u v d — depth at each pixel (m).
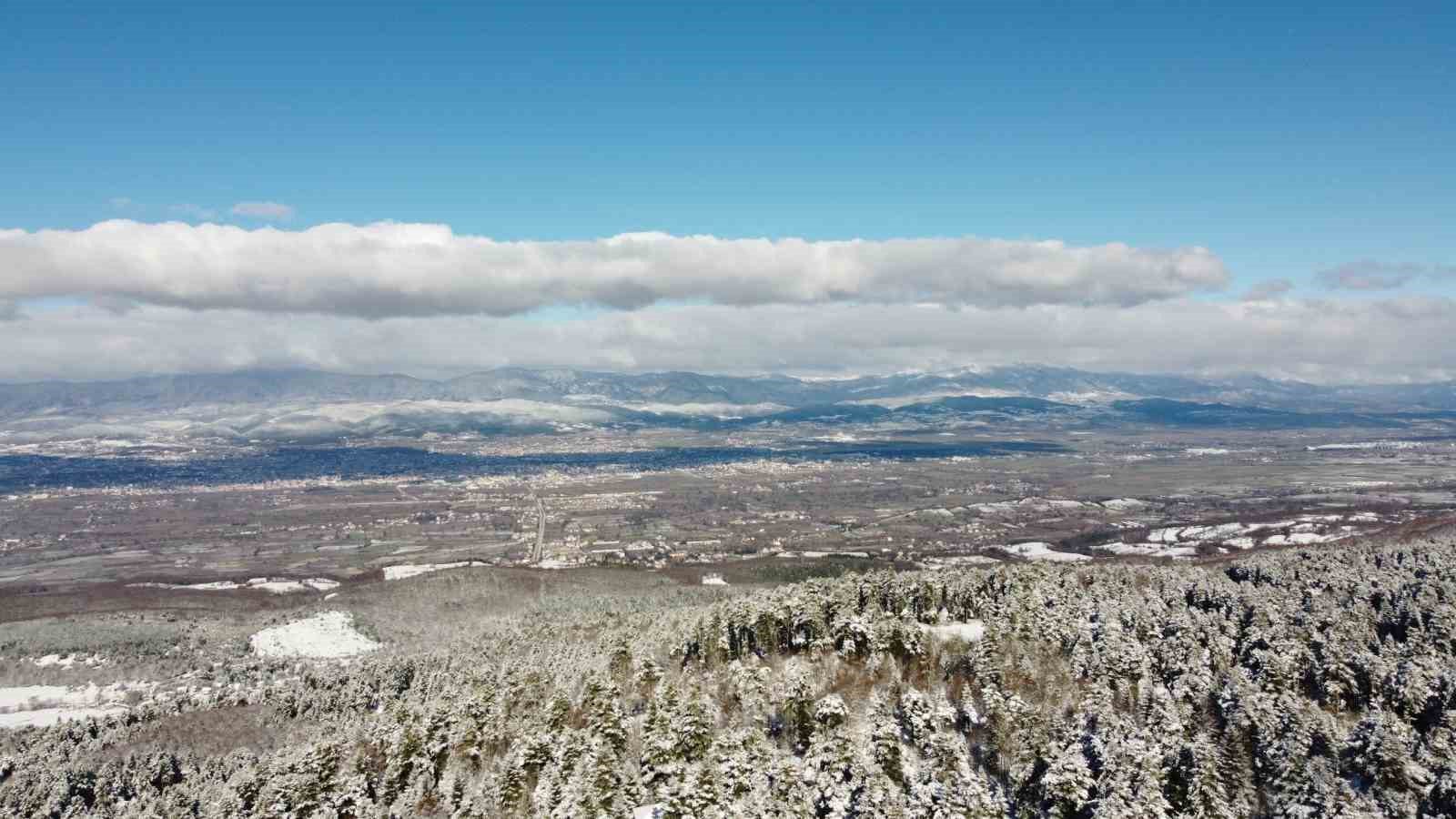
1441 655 111.12
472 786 117.75
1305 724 94.06
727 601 168.25
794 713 111.75
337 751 133.00
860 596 152.00
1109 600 142.12
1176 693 108.50
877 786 89.94
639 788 102.12
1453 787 80.44
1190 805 86.31
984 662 117.44
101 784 141.50
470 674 162.38
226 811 123.00
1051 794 88.62
